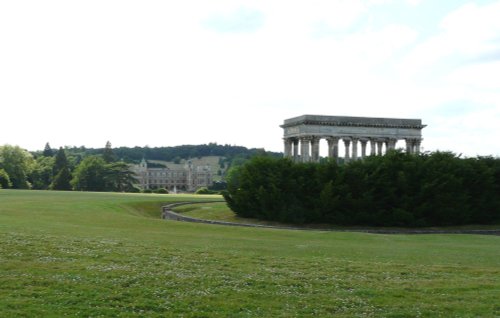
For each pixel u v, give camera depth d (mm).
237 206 85750
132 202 94562
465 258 37156
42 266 27453
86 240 37406
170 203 104188
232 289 24453
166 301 22125
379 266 31828
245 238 46719
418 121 140875
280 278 27125
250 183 82875
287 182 81062
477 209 83312
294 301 22859
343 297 23844
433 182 78750
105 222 56281
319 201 79000
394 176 80812
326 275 28359
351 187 80438
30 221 50812
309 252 37719
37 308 20328
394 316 21203
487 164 87312
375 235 54500
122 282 24781
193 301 22281
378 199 79875
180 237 44219
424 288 25797
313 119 133375
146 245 36812
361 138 137625
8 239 35219
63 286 23625
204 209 96625
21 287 23266
